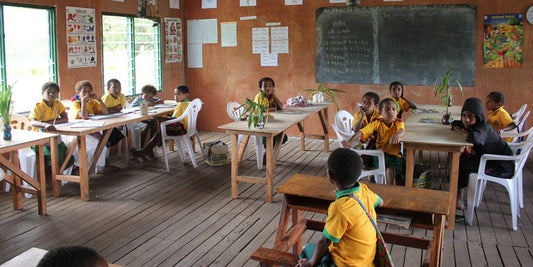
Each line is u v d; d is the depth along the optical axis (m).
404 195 2.47
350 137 4.04
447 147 3.59
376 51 6.61
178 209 4.12
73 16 5.57
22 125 4.68
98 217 3.92
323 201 2.62
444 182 4.83
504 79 6.05
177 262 3.11
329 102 6.12
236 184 4.39
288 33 7.04
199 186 4.80
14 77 5.02
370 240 1.94
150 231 3.63
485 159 3.65
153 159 5.89
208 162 5.63
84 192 4.33
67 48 5.53
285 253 2.21
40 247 3.34
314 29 6.88
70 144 4.65
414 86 6.50
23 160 4.48
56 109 4.68
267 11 7.11
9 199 4.38
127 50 6.55
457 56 6.21
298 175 2.82
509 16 5.90
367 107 4.39
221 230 3.65
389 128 4.02
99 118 4.88
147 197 4.44
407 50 6.45
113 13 6.18
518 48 5.93
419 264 3.04
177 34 7.58
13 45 4.98
